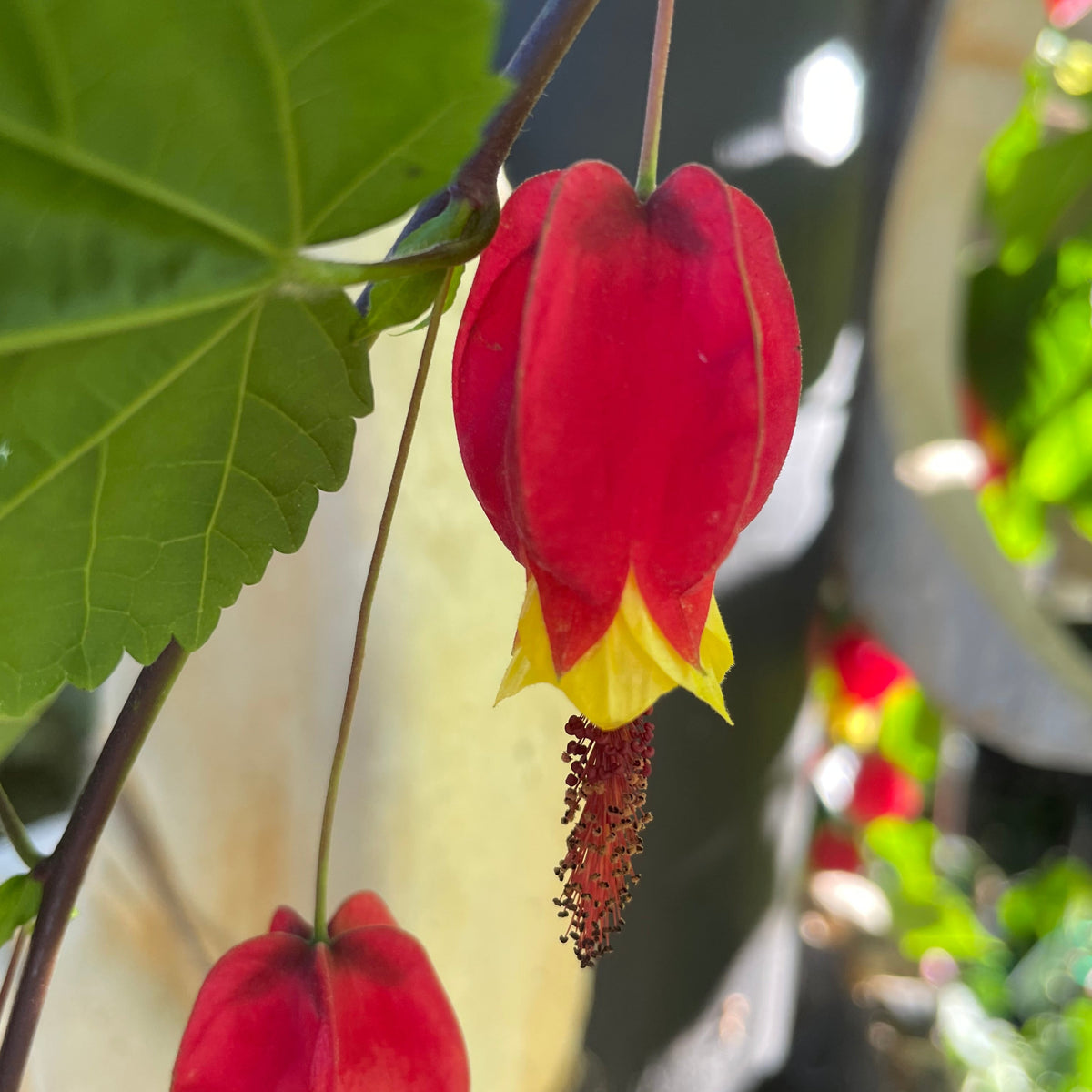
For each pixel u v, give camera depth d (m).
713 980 0.24
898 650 0.24
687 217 0.09
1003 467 0.27
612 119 0.19
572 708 0.19
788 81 0.20
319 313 0.09
